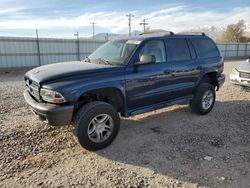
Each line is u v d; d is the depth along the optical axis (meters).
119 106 4.65
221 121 5.79
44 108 3.81
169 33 5.59
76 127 4.02
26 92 4.66
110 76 4.28
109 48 5.27
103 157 4.03
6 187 3.22
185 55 5.66
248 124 5.61
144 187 3.26
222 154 4.16
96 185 3.29
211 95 6.26
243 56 43.81
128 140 4.68
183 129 5.26
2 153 4.09
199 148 4.38
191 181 3.40
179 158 4.01
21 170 3.61
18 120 5.69
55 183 3.32
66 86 3.82
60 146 4.39
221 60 6.58
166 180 3.42
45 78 3.95
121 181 3.38
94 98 4.45
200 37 6.22
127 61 4.58
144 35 5.47
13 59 22.75
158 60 5.08
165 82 5.15
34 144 4.44
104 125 4.27
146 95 4.85
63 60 25.89
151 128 5.29
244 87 8.61
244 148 4.40
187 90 5.73
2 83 12.56
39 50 24.12
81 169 3.67
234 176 3.52
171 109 6.63
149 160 3.95
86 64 4.62
